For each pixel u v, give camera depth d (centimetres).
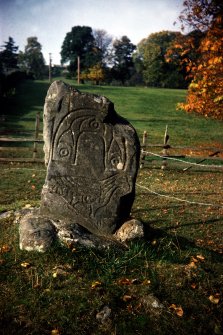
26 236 503
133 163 577
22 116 2541
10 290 422
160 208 879
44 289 425
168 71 6669
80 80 6519
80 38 7175
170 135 2233
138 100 3891
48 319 383
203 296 440
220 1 1338
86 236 529
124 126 577
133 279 457
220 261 555
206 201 966
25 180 1059
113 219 577
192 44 1461
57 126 566
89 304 407
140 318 395
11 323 374
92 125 566
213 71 1334
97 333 372
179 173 1304
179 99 4094
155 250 537
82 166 572
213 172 1352
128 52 7681
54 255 479
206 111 1433
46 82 5359
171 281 461
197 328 388
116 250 516
